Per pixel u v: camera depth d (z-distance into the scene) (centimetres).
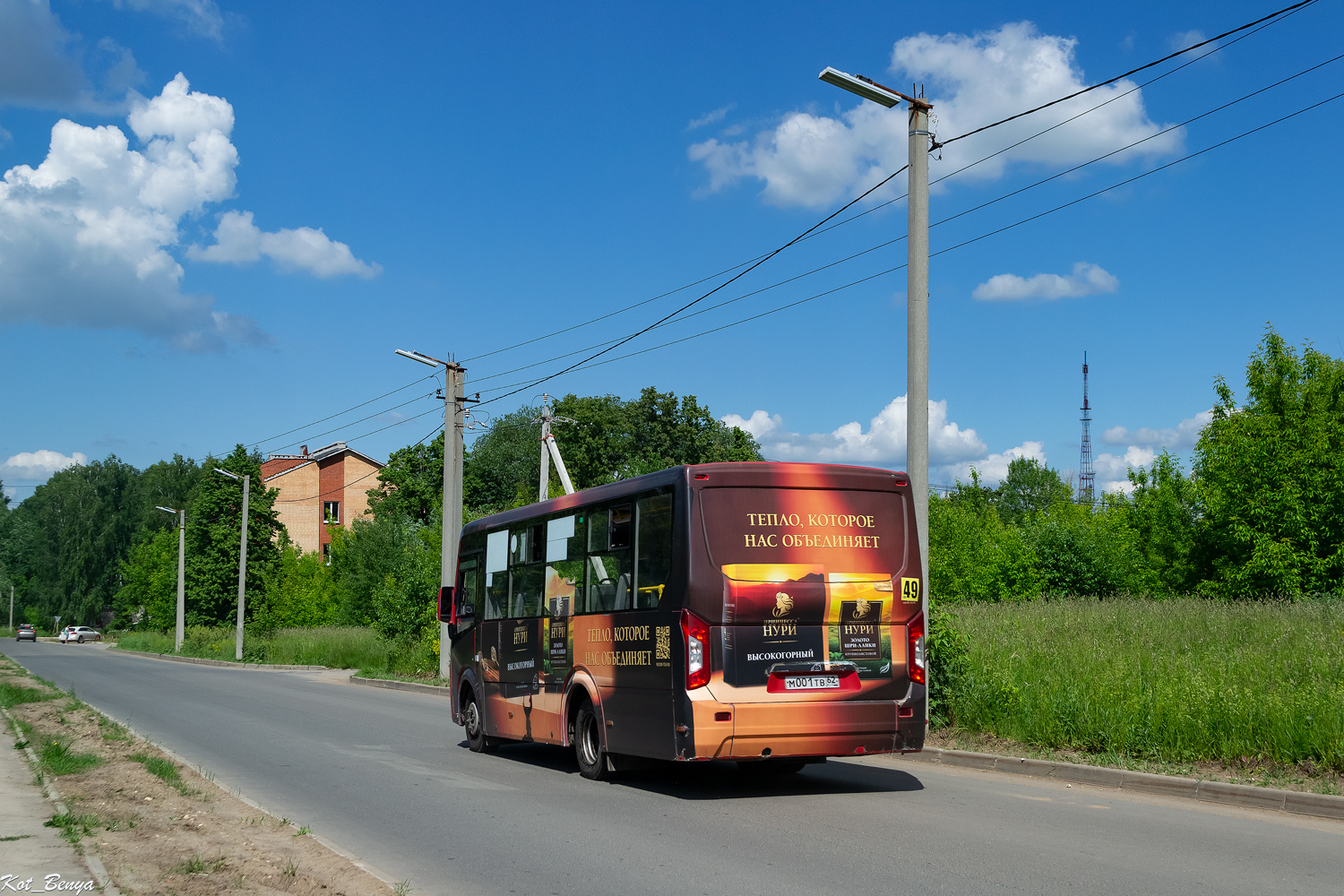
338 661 4022
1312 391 2794
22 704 2019
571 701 1185
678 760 959
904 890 629
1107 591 3297
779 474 1009
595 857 741
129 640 7225
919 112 1420
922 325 1398
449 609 1550
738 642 970
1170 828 815
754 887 644
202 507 6469
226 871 668
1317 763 970
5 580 12812
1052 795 988
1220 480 2764
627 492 1086
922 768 1198
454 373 2781
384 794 1036
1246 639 1658
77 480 11762
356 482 8488
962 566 3622
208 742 1488
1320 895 609
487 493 7350
